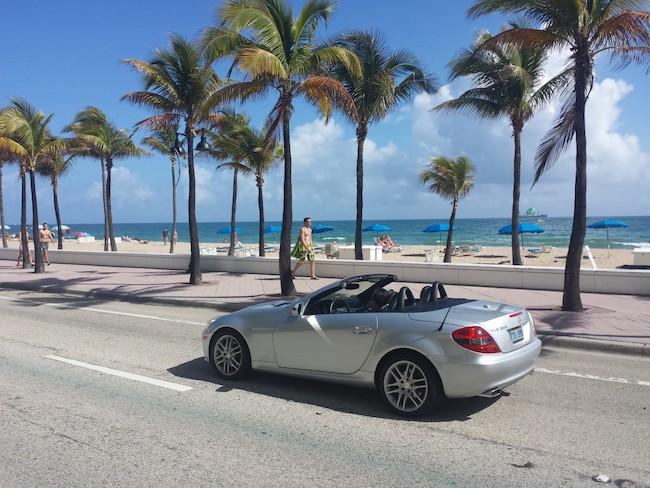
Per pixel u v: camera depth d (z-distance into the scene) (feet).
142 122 51.16
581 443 14.84
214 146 85.46
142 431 15.80
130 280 60.18
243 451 14.32
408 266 53.06
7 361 24.58
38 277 65.87
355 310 18.95
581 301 38.52
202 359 24.86
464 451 14.30
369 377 17.52
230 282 55.88
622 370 23.06
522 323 17.57
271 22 40.81
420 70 65.05
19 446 14.75
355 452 14.24
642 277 43.39
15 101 68.90
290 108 44.14
